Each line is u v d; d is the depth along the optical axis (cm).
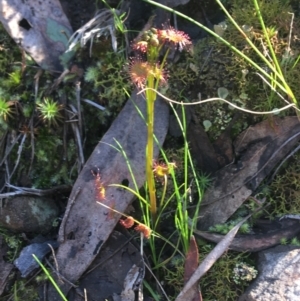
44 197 29
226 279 26
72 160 29
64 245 26
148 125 23
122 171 27
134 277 26
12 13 29
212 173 28
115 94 28
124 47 29
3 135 29
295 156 28
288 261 25
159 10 29
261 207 27
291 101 27
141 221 28
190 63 28
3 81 29
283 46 28
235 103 28
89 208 27
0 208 28
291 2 29
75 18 31
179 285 26
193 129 28
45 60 29
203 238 27
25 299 27
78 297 26
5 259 28
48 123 28
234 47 25
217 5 30
